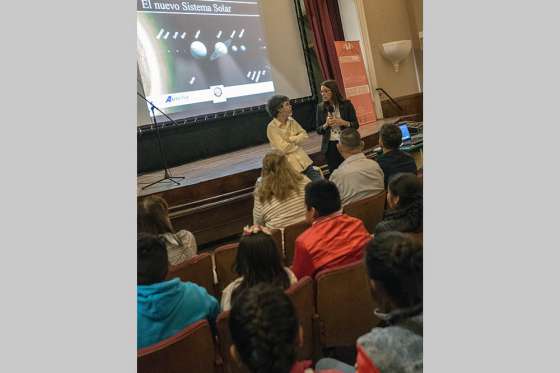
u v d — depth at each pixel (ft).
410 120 24.94
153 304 4.69
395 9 26.94
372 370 3.23
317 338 5.61
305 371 3.46
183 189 12.89
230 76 20.48
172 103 18.57
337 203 6.12
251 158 17.48
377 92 25.77
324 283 5.48
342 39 25.61
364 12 25.44
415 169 9.60
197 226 13.05
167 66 18.44
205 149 20.10
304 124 24.12
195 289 5.10
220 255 7.30
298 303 5.07
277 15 22.88
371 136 18.47
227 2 20.56
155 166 18.53
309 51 24.32
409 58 27.58
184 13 19.07
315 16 23.45
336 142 12.67
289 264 7.74
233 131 21.08
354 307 5.75
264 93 21.80
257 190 8.50
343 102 12.82
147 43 17.93
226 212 13.57
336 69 23.86
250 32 21.30
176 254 7.25
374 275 3.51
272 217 8.32
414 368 3.14
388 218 6.15
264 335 3.02
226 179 13.62
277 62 22.76
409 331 3.28
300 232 7.65
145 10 17.95
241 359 3.18
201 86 19.47
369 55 25.57
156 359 4.22
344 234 5.92
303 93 23.79
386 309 3.58
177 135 19.17
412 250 3.43
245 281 4.97
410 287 3.38
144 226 7.18
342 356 6.56
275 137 12.41
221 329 4.75
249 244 4.93
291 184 8.26
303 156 12.57
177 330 4.84
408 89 27.58
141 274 4.83
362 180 8.83
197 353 4.48
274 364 3.03
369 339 3.31
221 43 20.21
